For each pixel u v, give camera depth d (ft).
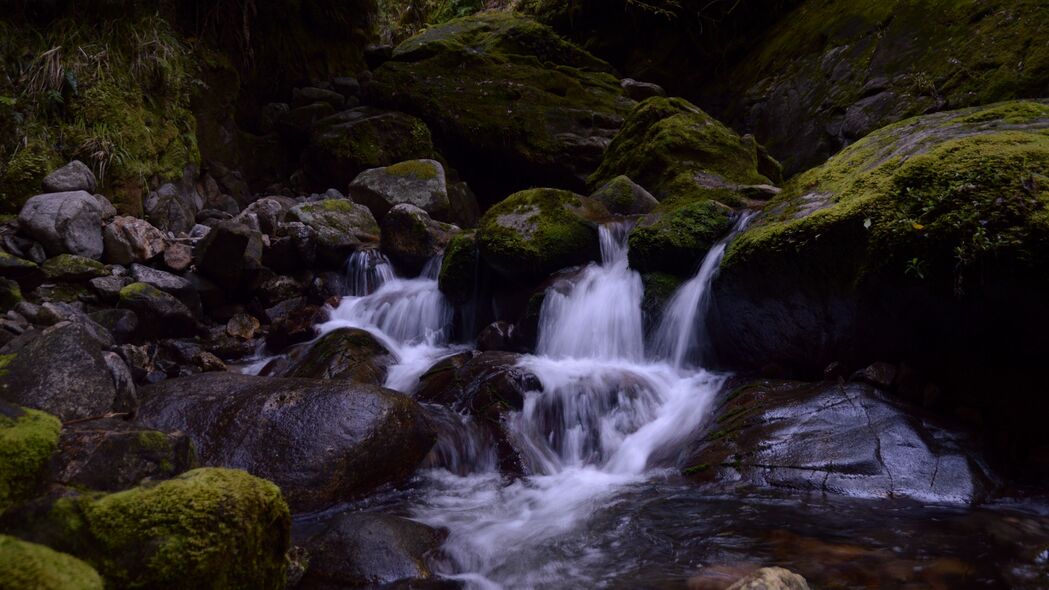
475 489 12.84
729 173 23.66
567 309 18.40
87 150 20.70
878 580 8.42
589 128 31.45
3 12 20.93
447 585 9.02
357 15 35.88
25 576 5.01
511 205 20.38
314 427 12.14
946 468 11.03
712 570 8.98
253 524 7.04
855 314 13.42
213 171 26.27
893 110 25.91
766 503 10.94
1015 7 24.76
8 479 7.41
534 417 14.76
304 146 30.25
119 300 18.29
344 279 23.02
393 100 31.71
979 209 11.54
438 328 21.11
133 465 8.39
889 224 12.39
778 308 14.73
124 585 6.28
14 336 15.03
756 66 33.96
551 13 40.78
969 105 23.97
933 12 27.27
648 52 37.93
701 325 16.52
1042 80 22.43
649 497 11.75
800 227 13.74
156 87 23.52
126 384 12.71
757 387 14.25
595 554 9.84
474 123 30.78
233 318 20.63
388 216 23.12
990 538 9.39
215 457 11.82
